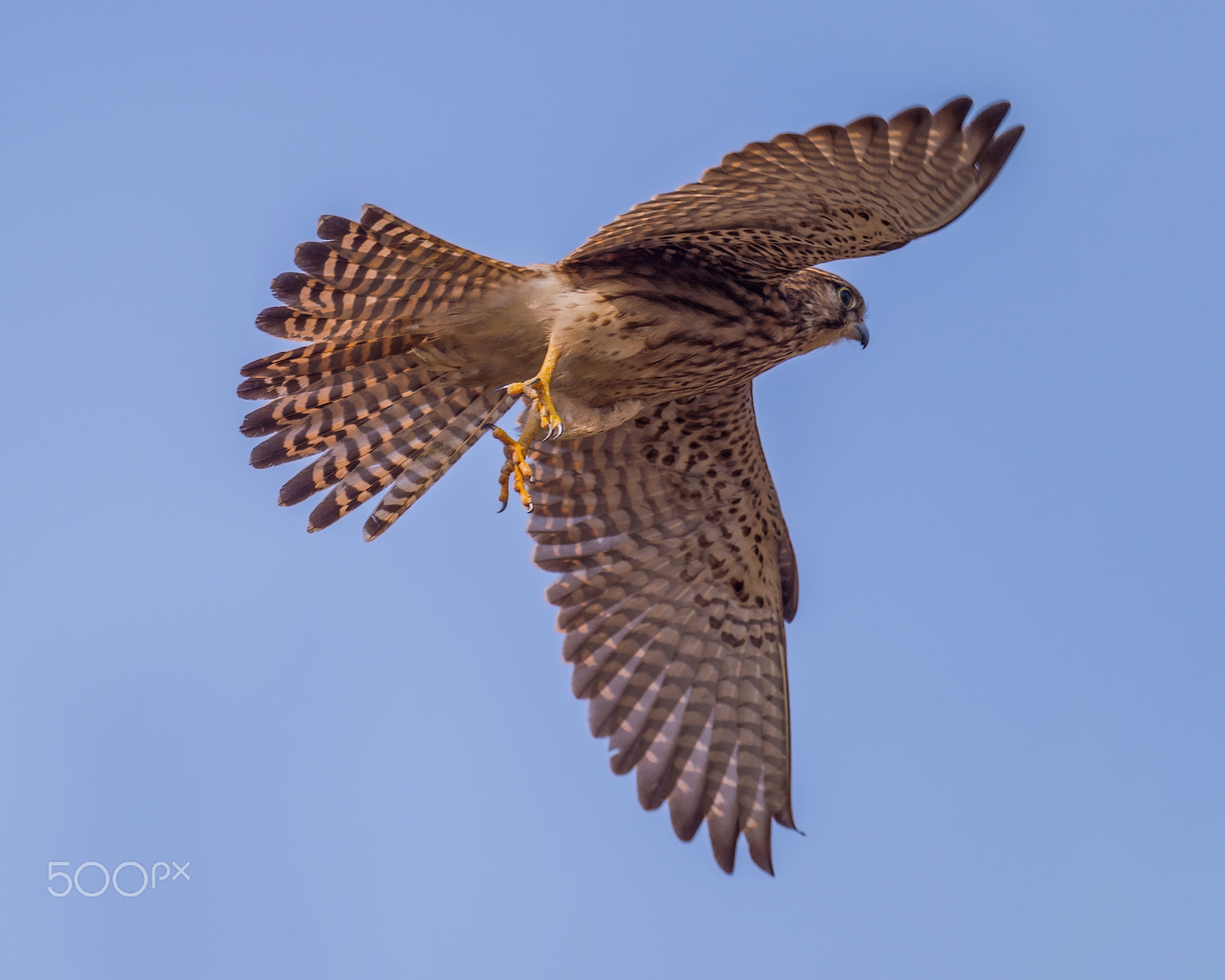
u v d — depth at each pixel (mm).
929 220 11797
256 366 12461
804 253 12570
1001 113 11477
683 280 12797
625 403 13422
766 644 14992
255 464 12938
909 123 11320
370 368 12633
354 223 11172
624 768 14602
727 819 14406
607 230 11953
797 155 11414
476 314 12203
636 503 14992
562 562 14969
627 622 14984
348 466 13203
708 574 15078
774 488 15055
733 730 14766
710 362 13289
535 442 14633
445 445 13227
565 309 12234
